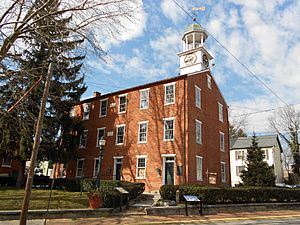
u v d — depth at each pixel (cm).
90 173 2764
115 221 1277
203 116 2572
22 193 1817
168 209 1533
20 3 1300
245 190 1897
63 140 2539
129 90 2736
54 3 1299
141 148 2448
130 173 2434
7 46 1297
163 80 2495
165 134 2348
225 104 3150
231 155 4750
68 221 1248
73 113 3216
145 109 2548
